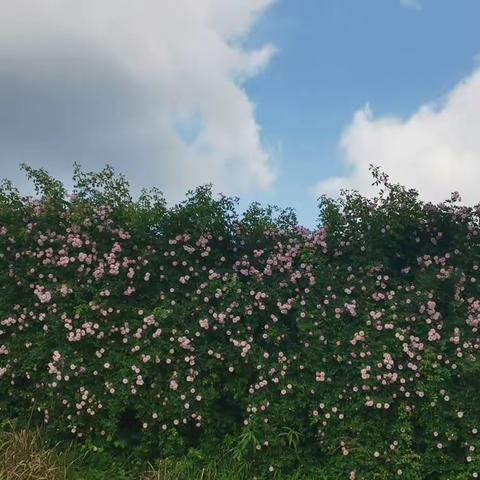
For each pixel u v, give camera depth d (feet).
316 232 18.15
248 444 16.08
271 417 16.11
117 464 16.75
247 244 18.60
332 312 16.65
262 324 17.38
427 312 16.08
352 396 15.78
